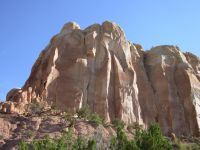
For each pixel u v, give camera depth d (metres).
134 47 101.81
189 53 107.12
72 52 94.50
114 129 77.94
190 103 93.81
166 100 93.88
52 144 57.97
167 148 53.00
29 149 61.50
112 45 96.06
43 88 86.00
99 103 86.88
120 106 86.94
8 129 71.38
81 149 57.69
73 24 100.69
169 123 91.12
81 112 80.62
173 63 100.88
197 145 77.56
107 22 99.25
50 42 100.00
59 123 73.69
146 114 90.94
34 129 71.62
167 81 96.69
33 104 79.88
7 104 76.94
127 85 90.81
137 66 98.12
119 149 54.66
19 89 90.25
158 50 103.88
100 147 65.88
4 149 66.62
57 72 89.94
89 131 72.62
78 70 90.94
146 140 52.62
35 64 95.50
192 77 98.38
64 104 85.06
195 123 91.19
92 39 95.38
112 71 92.38
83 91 88.12
